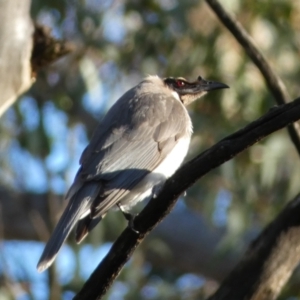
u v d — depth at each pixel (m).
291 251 8.14
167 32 14.00
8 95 7.84
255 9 13.77
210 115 13.70
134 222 7.11
